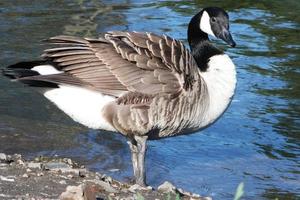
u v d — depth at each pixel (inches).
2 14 842.2
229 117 613.0
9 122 569.9
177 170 516.7
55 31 783.7
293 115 615.2
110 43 465.4
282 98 646.5
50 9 871.7
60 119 585.0
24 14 846.5
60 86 462.9
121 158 523.5
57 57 457.4
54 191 410.9
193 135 583.5
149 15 857.5
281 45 770.2
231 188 490.0
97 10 873.5
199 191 482.6
